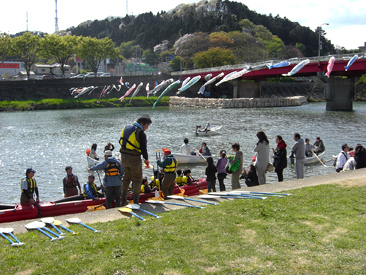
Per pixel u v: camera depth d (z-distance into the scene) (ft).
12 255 20.21
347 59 191.31
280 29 569.64
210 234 22.40
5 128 158.71
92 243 21.53
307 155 80.38
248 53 377.09
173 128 151.84
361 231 22.07
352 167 52.29
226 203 28.81
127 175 30.25
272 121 170.81
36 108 269.03
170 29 596.70
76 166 84.94
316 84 386.52
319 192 31.14
